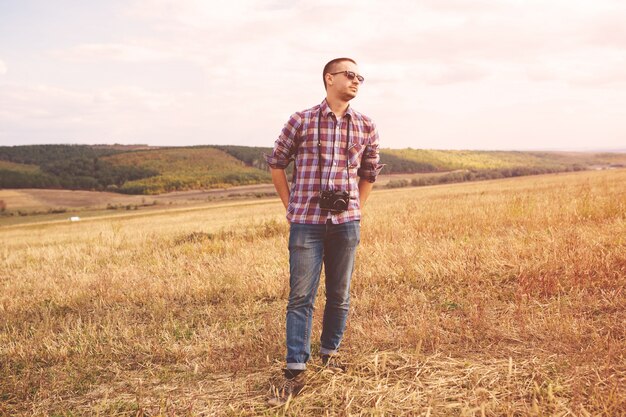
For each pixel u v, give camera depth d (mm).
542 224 8273
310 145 3143
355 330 3998
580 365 2975
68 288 6797
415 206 17531
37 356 4203
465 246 6762
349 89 3102
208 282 6285
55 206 86625
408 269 5824
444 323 4012
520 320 3807
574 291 4500
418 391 2875
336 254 3250
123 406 3127
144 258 9391
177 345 4121
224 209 53625
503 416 2574
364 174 3469
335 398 2918
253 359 3615
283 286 5676
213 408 2967
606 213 8859
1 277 8594
